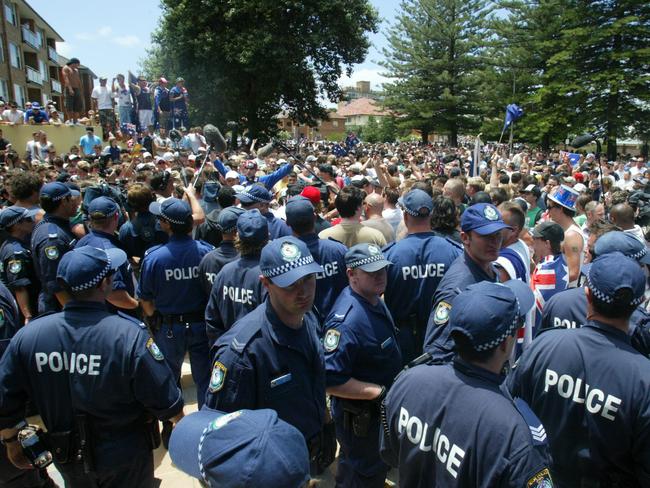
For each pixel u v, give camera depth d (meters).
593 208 5.88
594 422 2.03
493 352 1.76
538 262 4.34
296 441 1.26
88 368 2.33
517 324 1.79
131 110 17.58
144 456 2.51
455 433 1.70
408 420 1.87
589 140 6.72
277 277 2.17
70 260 2.39
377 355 2.84
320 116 33.00
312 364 2.42
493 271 3.04
